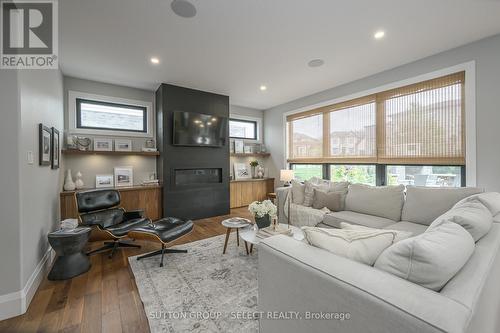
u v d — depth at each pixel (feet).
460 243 2.99
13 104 5.54
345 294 2.64
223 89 14.25
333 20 7.36
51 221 8.77
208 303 5.74
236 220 9.04
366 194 9.68
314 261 3.20
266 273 3.92
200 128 14.30
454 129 9.16
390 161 11.18
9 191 5.44
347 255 3.31
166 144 13.30
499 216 5.22
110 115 13.23
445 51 9.36
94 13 6.89
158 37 8.32
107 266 7.90
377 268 2.97
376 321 2.35
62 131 11.30
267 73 11.73
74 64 10.50
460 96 9.02
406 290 2.39
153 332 4.75
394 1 6.49
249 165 18.99
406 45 8.94
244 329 4.84
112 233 8.52
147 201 12.85
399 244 2.86
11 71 5.53
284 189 12.01
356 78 12.39
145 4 6.55
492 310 3.05
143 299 5.89
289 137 17.35
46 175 8.02
